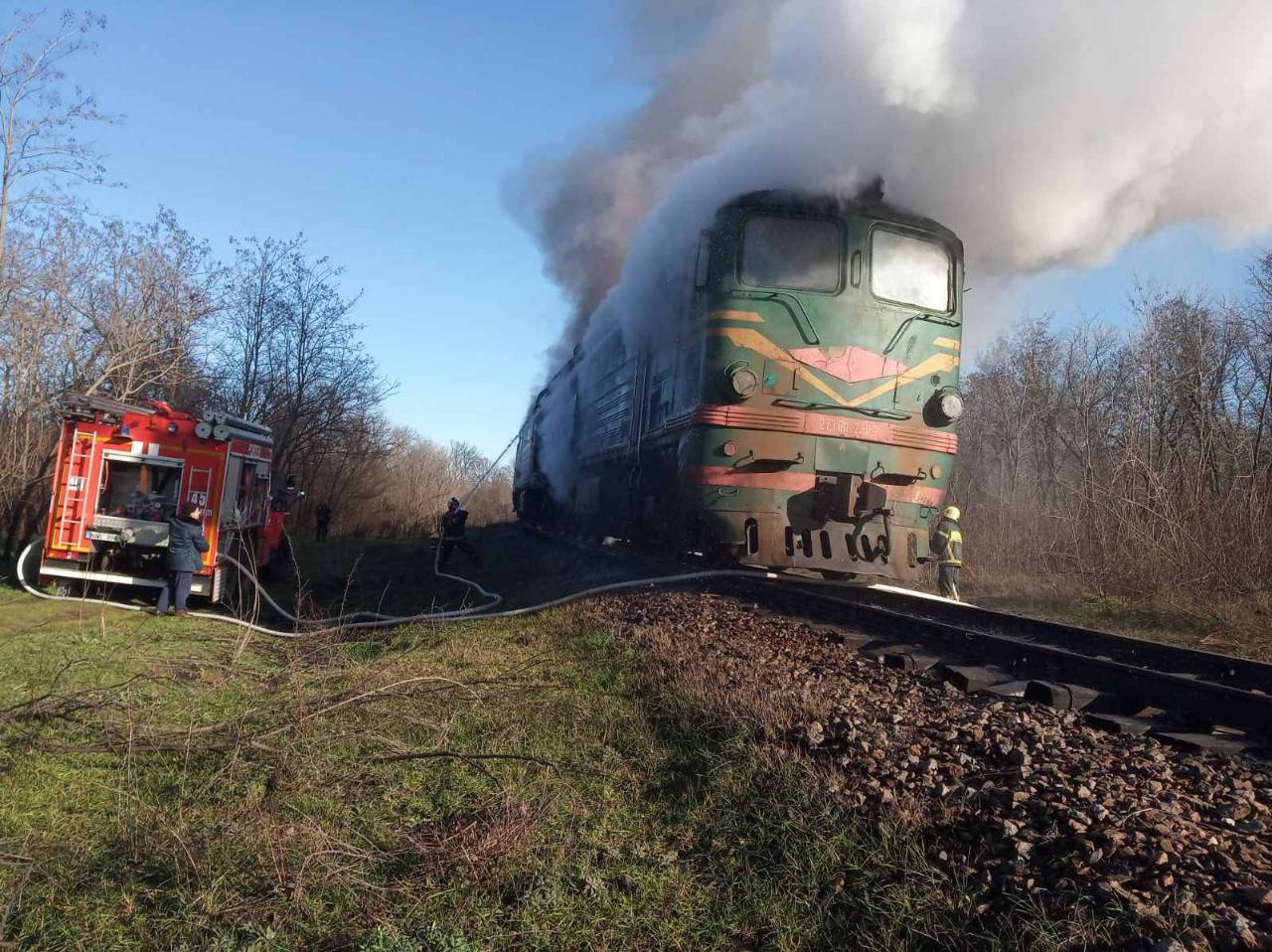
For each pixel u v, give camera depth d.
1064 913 2.90
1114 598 13.37
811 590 9.98
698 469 10.14
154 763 5.05
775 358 10.09
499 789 4.51
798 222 10.37
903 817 3.63
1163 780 4.02
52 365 17.20
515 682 6.48
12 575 12.16
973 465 25.05
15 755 5.05
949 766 4.12
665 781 4.56
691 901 3.50
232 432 10.56
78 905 3.54
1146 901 2.85
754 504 10.01
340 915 3.50
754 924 3.33
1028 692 5.63
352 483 34.09
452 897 3.57
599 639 7.58
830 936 3.19
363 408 30.83
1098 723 5.03
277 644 8.77
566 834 4.01
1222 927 2.68
